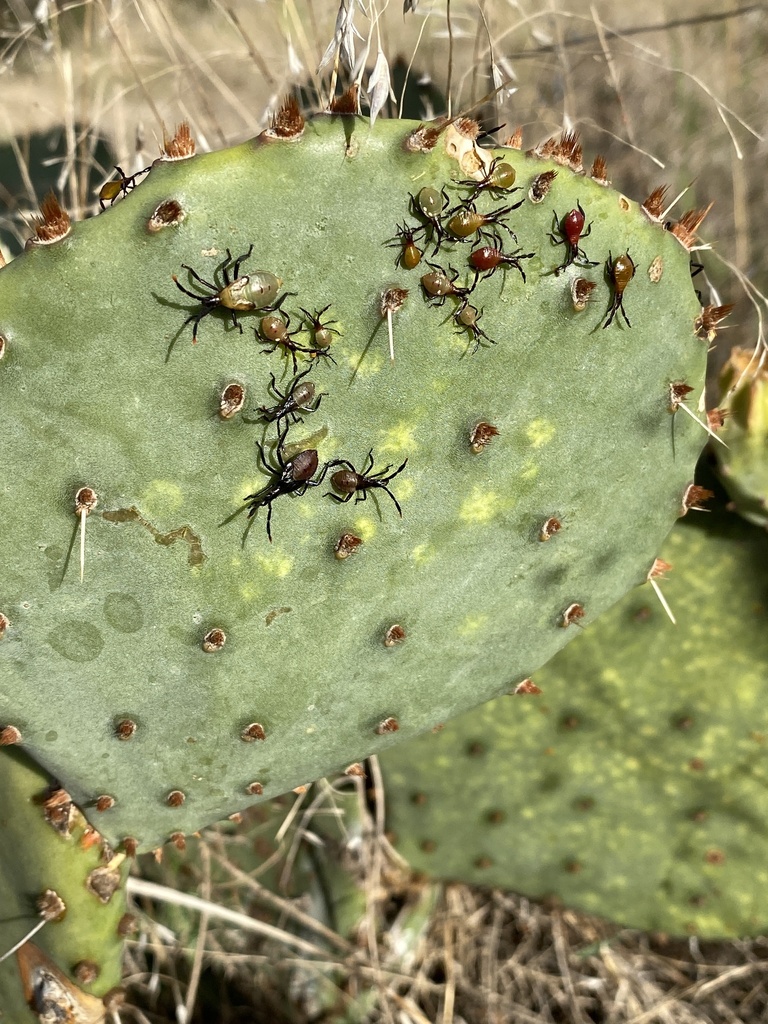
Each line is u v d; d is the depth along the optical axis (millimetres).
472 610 202
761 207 344
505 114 304
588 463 199
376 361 174
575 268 181
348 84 272
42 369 158
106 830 201
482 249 169
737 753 278
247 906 313
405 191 163
